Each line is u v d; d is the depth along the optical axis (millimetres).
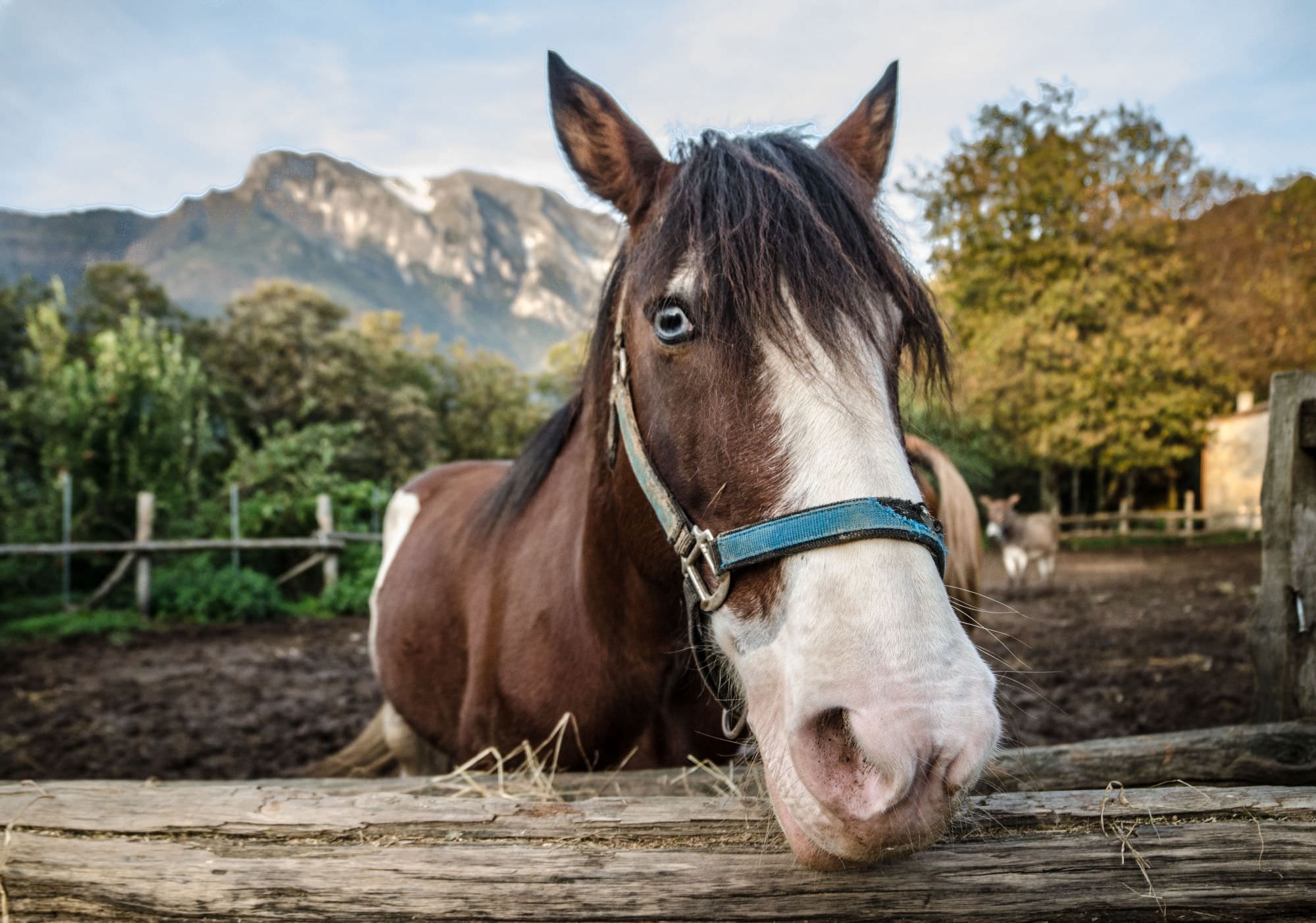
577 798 1320
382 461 21531
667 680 1591
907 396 1500
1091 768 1437
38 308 16375
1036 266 19453
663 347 1188
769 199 1146
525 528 1995
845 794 893
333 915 977
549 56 1446
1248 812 1049
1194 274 20547
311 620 9234
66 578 9000
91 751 4180
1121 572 13266
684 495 1181
